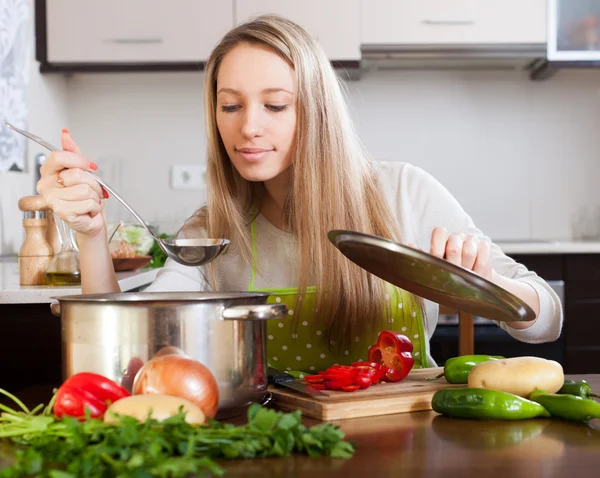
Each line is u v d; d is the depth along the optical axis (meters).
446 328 2.92
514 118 3.61
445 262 0.90
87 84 3.64
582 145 3.61
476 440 0.85
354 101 3.62
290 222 1.49
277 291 1.42
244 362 0.91
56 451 0.71
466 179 3.62
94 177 1.29
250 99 1.29
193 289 1.54
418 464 0.75
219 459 0.77
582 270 2.99
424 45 3.24
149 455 0.67
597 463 0.75
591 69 3.49
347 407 0.98
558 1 3.22
